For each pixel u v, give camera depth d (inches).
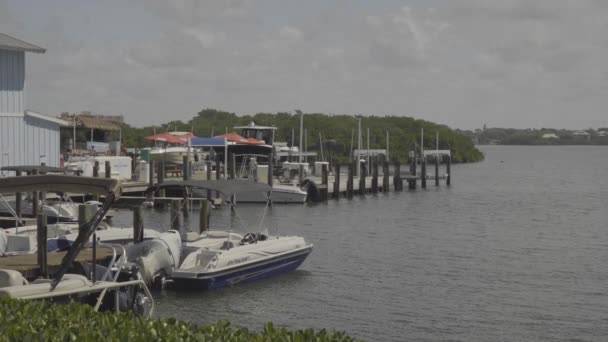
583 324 751.7
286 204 1927.9
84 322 346.9
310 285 906.7
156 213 1619.1
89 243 816.3
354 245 1259.2
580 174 4128.9
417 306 815.7
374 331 717.9
